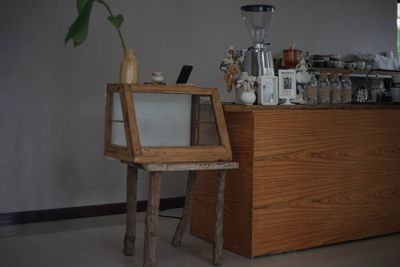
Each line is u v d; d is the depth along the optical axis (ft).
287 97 10.60
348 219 11.45
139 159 8.63
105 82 14.23
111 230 12.60
